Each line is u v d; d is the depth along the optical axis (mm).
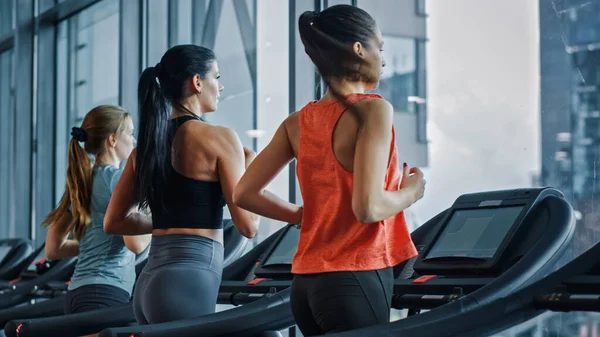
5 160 8047
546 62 3369
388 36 3922
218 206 2576
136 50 5863
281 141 2066
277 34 4508
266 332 2662
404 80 3850
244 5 4820
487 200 2752
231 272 3408
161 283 2469
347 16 1953
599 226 3188
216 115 5047
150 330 2344
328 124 1927
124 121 3273
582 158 3246
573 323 3201
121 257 3236
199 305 2496
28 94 7270
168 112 2594
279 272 3176
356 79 1956
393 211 1875
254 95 4719
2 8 8102
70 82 6945
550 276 2168
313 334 1981
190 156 2531
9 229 7988
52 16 7168
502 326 2092
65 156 7059
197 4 5332
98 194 3186
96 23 6539
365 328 1845
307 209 1964
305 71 4039
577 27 3279
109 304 3180
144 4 5828
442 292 2463
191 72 2605
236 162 2559
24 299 4684
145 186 2541
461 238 2678
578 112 3266
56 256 3383
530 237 2545
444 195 3662
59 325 2955
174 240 2508
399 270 2799
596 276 2141
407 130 3816
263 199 2113
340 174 1905
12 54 8000
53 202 7156
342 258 1886
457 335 2006
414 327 1926
